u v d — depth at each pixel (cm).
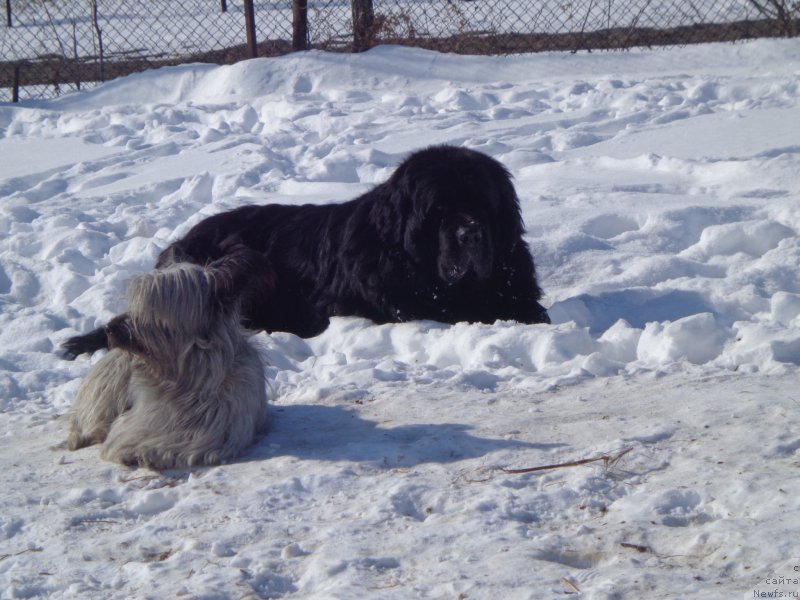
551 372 525
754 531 414
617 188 704
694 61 1110
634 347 544
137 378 478
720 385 498
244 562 419
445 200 561
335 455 470
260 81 1120
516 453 463
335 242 593
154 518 443
